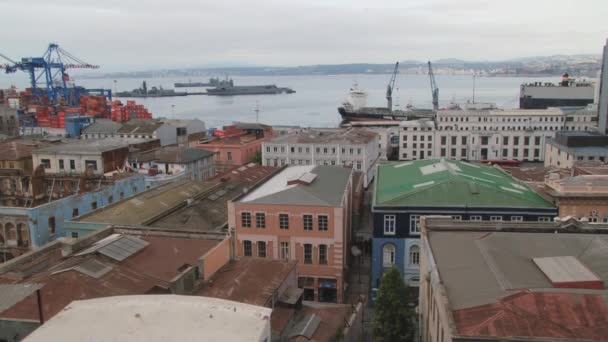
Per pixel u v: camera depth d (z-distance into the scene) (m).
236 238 68.19
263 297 40.62
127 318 20.80
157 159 103.69
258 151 154.88
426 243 44.56
